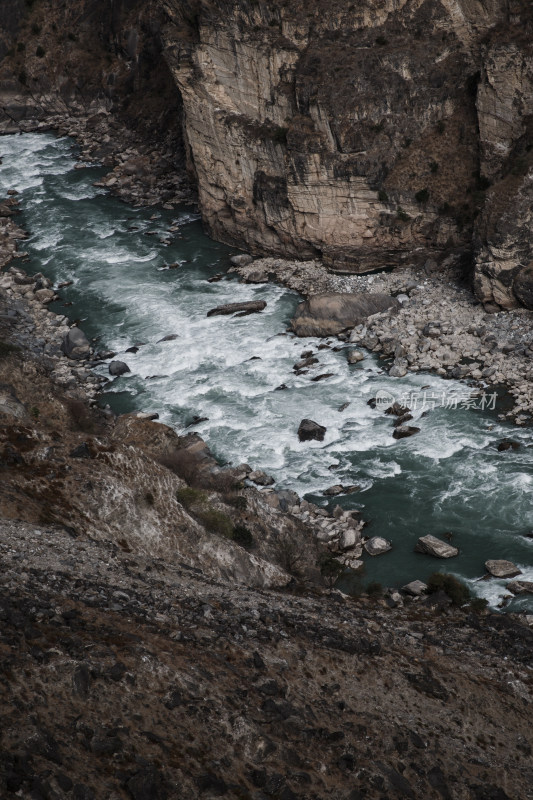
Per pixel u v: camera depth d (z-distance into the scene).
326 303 68.12
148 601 30.23
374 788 24.14
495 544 46.88
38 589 28.16
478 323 65.56
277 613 32.78
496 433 55.38
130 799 20.22
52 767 19.97
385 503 50.41
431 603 41.31
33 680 22.61
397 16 73.00
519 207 64.00
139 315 72.50
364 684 29.78
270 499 48.84
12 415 41.28
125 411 60.47
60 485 36.75
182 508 39.59
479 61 71.56
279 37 75.00
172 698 24.17
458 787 26.06
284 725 25.02
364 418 58.16
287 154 75.00
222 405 60.47
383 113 73.25
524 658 35.56
